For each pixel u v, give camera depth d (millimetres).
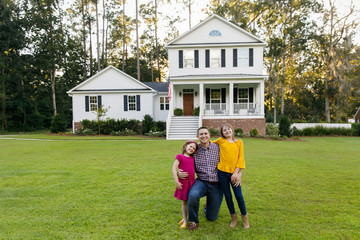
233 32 20406
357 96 28922
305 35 25359
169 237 3178
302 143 15016
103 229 3367
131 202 4375
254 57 20062
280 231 3340
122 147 11859
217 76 18812
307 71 31234
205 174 3494
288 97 34531
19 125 32562
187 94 21938
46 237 3139
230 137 3576
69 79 39312
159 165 7465
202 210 4164
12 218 3686
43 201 4395
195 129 17734
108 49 41250
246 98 21078
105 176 6125
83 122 21047
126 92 21672
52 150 10836
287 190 5117
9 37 31500
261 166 7473
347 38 25078
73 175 6223
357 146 13633
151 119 20672
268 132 18938
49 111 36906
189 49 20547
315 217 3803
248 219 3732
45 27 31781
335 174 6496
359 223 3584
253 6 27094
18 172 6535
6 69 31359
